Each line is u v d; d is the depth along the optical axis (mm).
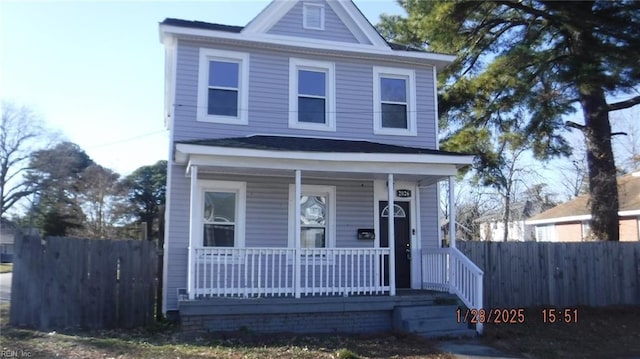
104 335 9594
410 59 13672
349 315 10711
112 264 10477
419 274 12984
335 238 12750
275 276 12172
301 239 12609
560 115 15898
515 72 16266
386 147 12406
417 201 13367
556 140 16812
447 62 13906
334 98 13195
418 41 18188
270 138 12203
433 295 11172
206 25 12641
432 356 8719
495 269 13320
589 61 14117
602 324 11984
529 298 13539
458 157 11625
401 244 13203
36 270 9977
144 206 38938
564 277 13992
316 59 13188
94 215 37906
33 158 43250
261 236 12258
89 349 8023
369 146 12328
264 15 12672
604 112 16125
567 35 16062
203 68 12367
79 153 44969
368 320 10797
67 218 37594
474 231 37875
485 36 17875
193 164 10367
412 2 17812
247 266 10820
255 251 10961
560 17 14969
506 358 8727
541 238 34406
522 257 13656
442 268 12000
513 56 16000
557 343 9984
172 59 12859
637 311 13516
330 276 12555
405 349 9125
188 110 12133
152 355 7797
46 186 42562
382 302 10789
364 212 13047
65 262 10148
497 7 16938
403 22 18266
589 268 14289
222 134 12289
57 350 7871
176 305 11375
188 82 12219
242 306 10047
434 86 13992
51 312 9969
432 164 11680
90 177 39000
